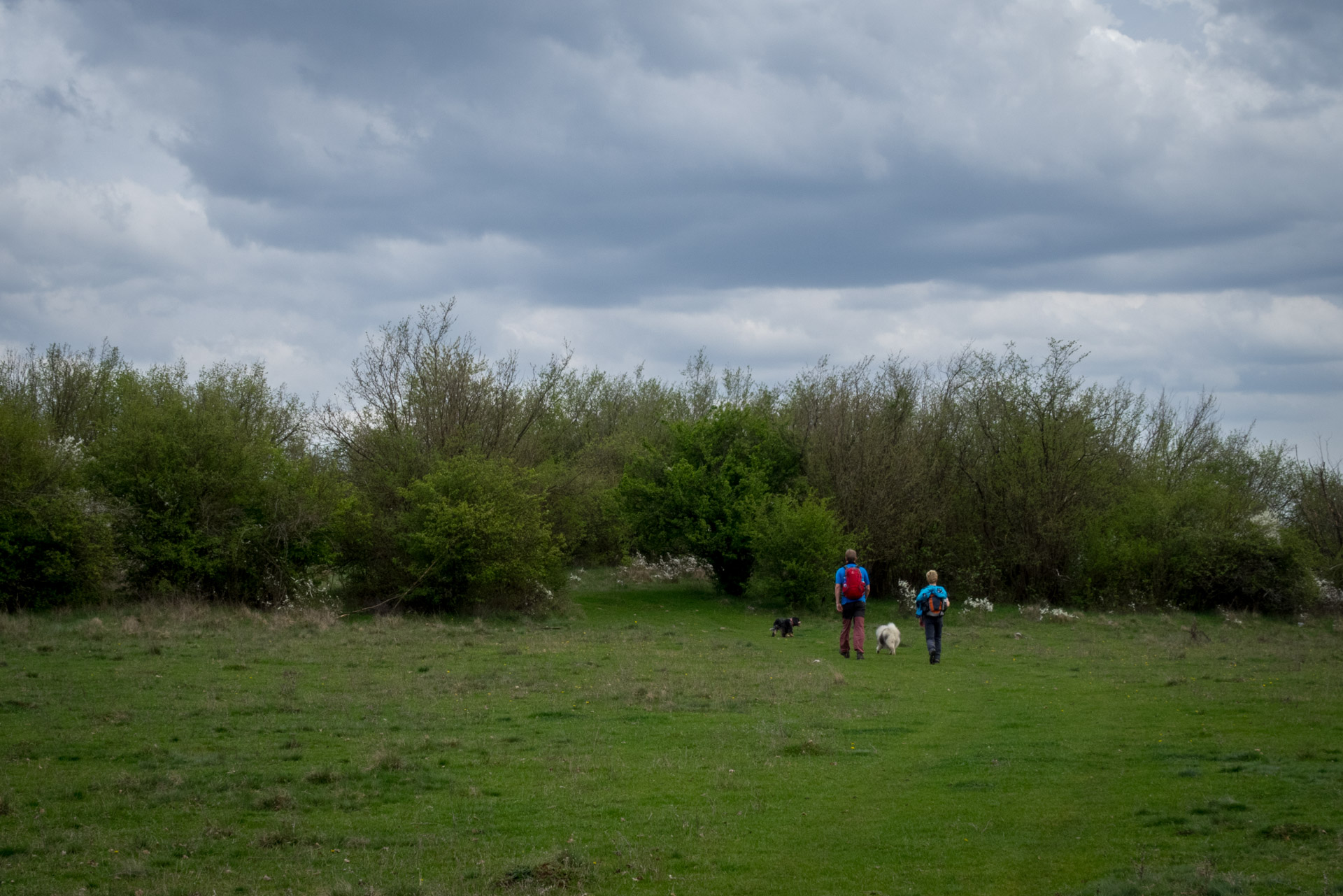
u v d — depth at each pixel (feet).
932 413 127.95
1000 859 23.91
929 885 22.33
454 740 36.76
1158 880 21.15
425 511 89.71
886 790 30.81
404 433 102.53
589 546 147.02
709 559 118.52
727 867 23.70
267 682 48.80
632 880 22.70
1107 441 123.03
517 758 34.71
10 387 127.44
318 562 88.74
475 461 94.73
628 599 114.01
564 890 21.97
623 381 205.36
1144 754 34.42
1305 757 32.96
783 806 28.91
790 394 133.80
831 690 51.01
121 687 45.44
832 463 119.85
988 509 119.75
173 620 71.82
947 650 71.61
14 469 76.23
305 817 27.50
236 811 27.84
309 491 87.81
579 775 32.30
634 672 55.21
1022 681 55.42
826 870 23.43
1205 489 114.62
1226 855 23.03
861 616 67.10
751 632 86.12
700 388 193.26
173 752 33.99
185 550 80.74
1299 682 52.06
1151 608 109.81
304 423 116.37
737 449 120.06
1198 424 166.09
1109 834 25.45
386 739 36.94
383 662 57.57
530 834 26.23
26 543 73.56
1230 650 71.26
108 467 82.53
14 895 20.95
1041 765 33.47
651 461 120.67
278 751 34.63
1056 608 107.55
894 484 117.91
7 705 40.65
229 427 87.10
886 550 117.70
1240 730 38.40
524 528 91.56
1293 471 144.97
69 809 27.43
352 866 23.52
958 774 32.58
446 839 25.70
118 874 22.50
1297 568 107.76
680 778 32.19
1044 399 118.32
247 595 85.40
